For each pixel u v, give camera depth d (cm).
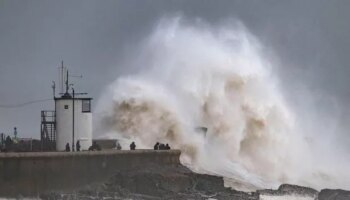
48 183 18125
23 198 17562
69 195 18275
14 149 19625
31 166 17775
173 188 19550
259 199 19950
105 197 18500
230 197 19688
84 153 19025
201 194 19688
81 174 18925
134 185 19275
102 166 19512
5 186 17238
